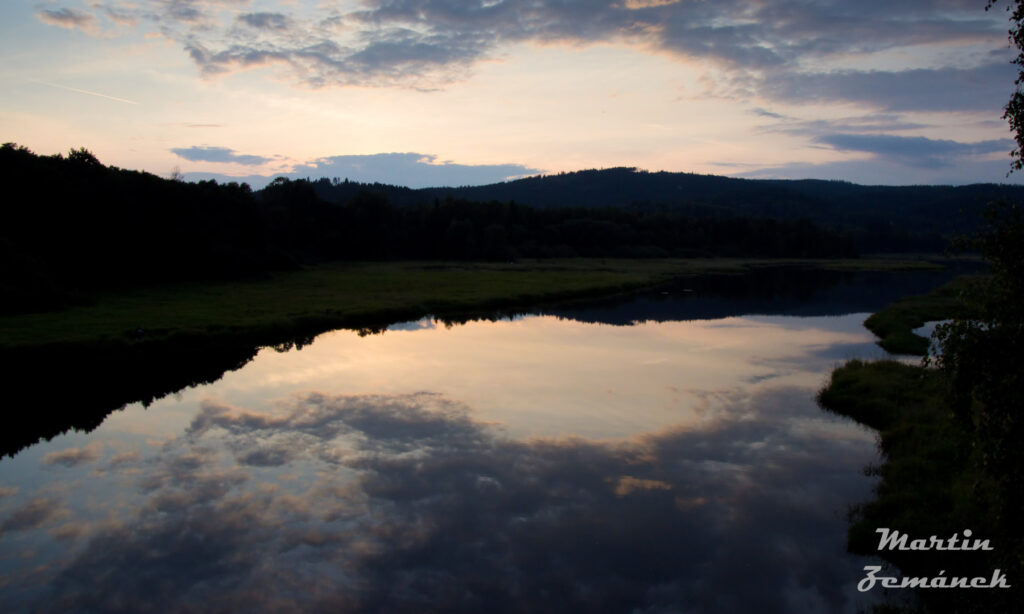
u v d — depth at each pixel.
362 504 12.27
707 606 9.22
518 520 11.63
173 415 17.86
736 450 15.05
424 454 14.80
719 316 39.62
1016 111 6.23
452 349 27.69
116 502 12.43
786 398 19.53
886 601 9.24
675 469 13.91
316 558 10.44
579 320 37.56
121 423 17.22
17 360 24.53
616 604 9.29
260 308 35.59
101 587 9.66
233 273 53.69
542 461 14.37
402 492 12.79
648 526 11.39
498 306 43.81
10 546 10.83
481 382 21.52
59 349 25.22
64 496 12.72
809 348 28.23
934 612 8.66
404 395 19.81
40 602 9.31
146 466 14.19
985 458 6.45
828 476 13.48
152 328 28.30
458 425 16.84
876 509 11.38
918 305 40.12
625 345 28.83
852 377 19.95
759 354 26.70
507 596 9.47
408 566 10.21
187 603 9.31
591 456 14.68
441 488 12.95
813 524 11.45
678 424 16.97
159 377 22.30
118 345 26.08
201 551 10.66
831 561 10.27
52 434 16.39
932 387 17.30
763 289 59.03
